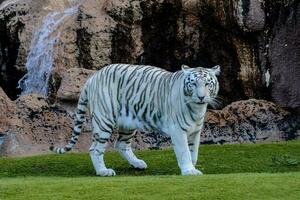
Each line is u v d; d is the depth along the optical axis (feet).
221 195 35.86
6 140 58.18
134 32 64.85
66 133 59.57
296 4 63.16
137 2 64.69
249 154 52.19
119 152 49.24
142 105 46.55
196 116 44.96
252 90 64.95
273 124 61.82
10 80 69.62
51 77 63.93
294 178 39.75
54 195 36.63
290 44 63.41
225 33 64.85
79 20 64.80
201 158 51.31
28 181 41.98
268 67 64.44
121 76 47.09
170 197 35.68
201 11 64.95
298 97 62.90
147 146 59.16
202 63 66.18
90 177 44.80
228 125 61.16
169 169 48.85
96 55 63.98
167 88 45.85
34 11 69.51
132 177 42.80
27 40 67.92
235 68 65.00
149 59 65.72
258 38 64.44
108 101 46.88
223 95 65.62
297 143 55.93
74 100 60.34
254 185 37.78
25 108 59.93
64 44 64.44
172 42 65.72
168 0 64.69
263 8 63.87
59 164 50.75
